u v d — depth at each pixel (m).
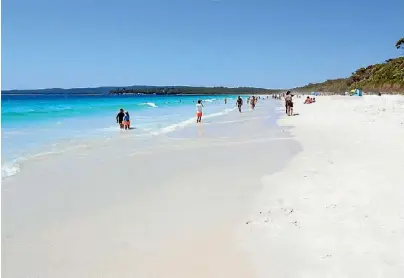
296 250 4.91
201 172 9.48
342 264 4.48
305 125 20.52
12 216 6.40
